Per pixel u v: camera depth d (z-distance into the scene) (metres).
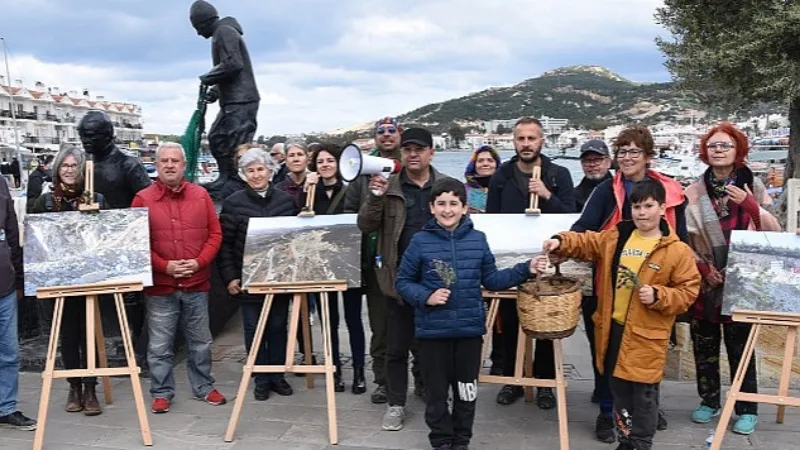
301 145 5.82
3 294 4.24
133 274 4.24
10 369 4.36
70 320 4.57
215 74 7.55
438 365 3.76
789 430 4.17
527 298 3.69
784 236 3.85
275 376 5.02
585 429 4.26
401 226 4.23
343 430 4.30
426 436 4.19
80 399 4.71
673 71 10.64
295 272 4.40
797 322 3.65
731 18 9.78
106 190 5.48
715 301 4.10
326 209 5.14
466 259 3.73
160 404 4.64
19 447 4.09
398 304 4.21
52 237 4.32
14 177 36.31
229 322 7.25
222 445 4.08
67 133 83.94
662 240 3.52
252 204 4.91
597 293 3.93
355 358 5.04
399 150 4.97
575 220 4.30
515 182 4.69
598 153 5.46
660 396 4.81
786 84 9.11
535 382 3.90
